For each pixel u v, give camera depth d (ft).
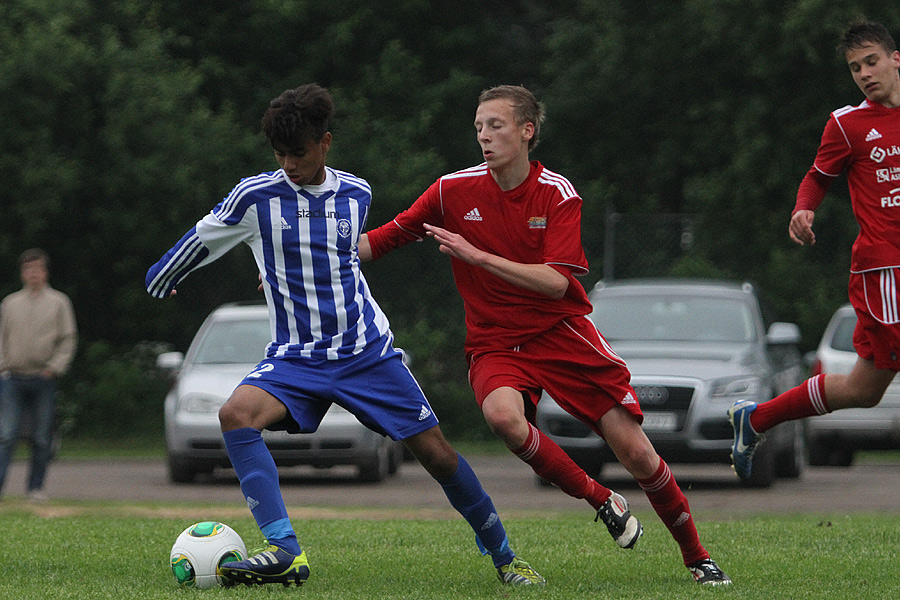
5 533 91.35
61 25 238.27
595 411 69.00
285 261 67.51
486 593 64.69
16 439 138.62
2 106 233.55
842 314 194.08
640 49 291.38
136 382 240.32
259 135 259.19
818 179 78.43
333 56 282.56
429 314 236.43
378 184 249.96
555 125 311.27
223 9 292.61
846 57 76.74
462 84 284.82
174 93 242.99
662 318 159.43
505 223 69.41
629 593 64.39
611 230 228.02
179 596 61.98
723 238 254.06
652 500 69.21
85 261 247.70
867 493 143.74
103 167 241.14
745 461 81.82
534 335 68.95
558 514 115.65
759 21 257.34
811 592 64.90
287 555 65.87
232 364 160.76
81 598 61.93
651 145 306.55
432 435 68.69
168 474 163.43
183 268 68.13
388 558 78.38
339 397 67.56
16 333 138.41
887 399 186.29
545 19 333.62
